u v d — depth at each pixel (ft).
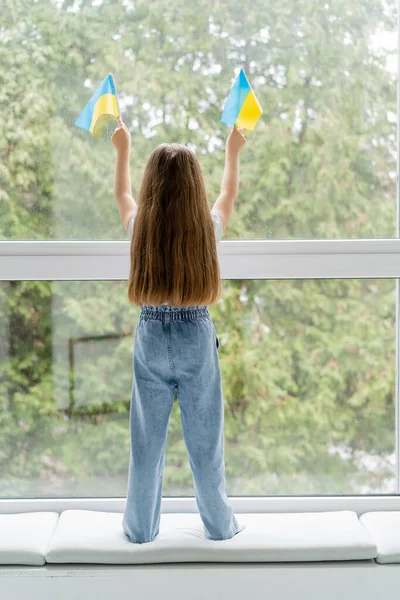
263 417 6.97
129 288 5.74
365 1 6.66
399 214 6.83
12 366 6.94
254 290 6.85
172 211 5.61
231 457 7.02
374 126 6.75
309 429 6.98
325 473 7.04
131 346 6.93
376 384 6.93
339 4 6.66
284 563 5.96
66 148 6.79
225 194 6.15
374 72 6.71
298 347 6.90
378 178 6.80
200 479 6.02
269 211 6.82
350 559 5.99
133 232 5.75
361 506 6.97
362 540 6.07
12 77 6.73
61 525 6.41
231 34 6.68
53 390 6.97
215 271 5.75
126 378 6.95
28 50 6.71
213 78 6.72
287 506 6.95
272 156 6.77
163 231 5.60
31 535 6.26
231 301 6.86
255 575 5.88
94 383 6.96
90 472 7.04
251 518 6.61
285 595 5.90
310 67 6.70
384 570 5.91
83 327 6.91
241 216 6.82
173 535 6.20
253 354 6.91
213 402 5.97
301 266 6.76
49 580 5.88
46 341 6.92
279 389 6.94
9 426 7.00
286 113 6.73
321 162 6.78
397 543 6.10
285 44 6.68
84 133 6.78
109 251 6.77
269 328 6.88
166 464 7.05
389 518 6.62
